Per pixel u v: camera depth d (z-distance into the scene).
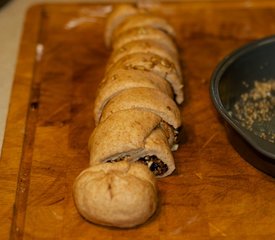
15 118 0.41
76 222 0.33
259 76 0.43
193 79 0.45
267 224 0.33
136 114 0.34
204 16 0.51
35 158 0.38
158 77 0.39
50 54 0.48
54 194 0.35
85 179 0.32
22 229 0.33
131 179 0.31
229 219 0.33
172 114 0.36
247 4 0.52
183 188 0.35
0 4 0.54
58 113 0.42
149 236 0.32
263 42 0.42
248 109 0.41
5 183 0.35
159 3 0.52
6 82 0.46
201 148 0.38
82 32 0.51
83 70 0.46
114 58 0.42
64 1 0.55
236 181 0.36
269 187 0.35
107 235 0.32
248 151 0.35
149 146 0.33
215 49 0.48
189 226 0.33
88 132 0.40
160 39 0.43
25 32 0.50
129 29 0.45
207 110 0.42
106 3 0.53
